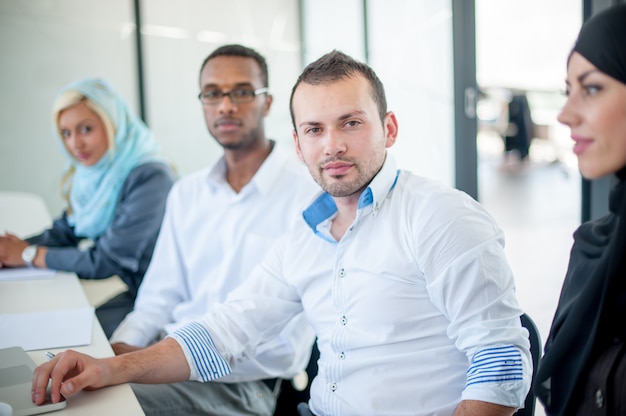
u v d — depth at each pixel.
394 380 1.17
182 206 1.88
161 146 5.24
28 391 1.03
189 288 1.90
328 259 1.29
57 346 1.29
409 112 4.23
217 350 1.29
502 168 9.01
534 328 1.22
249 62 1.82
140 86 5.08
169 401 1.50
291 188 1.78
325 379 1.29
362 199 1.21
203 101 1.83
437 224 1.12
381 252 1.20
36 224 2.92
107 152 2.27
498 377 1.03
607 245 0.93
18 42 4.71
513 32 8.73
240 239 1.76
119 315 2.20
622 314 0.86
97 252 2.10
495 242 1.11
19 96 4.75
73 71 4.89
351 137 1.17
